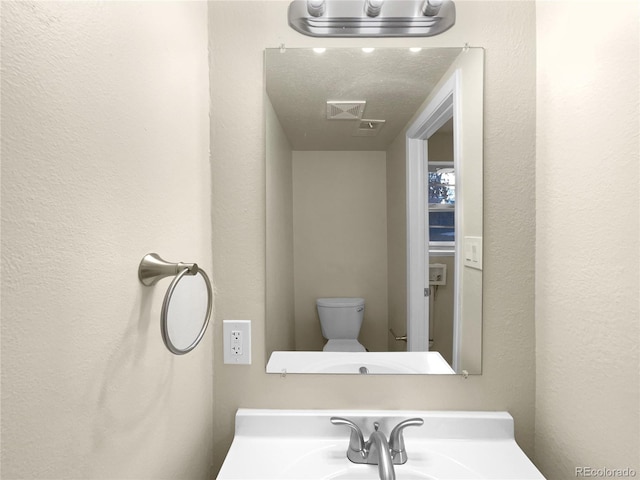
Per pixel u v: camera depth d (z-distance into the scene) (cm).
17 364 36
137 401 58
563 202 82
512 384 94
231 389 96
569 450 80
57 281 41
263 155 95
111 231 51
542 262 90
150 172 62
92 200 47
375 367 97
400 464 82
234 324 95
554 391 85
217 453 96
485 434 91
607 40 68
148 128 62
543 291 90
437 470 80
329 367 97
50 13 40
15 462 35
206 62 92
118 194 53
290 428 92
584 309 75
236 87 94
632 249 63
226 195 95
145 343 60
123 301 54
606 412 69
